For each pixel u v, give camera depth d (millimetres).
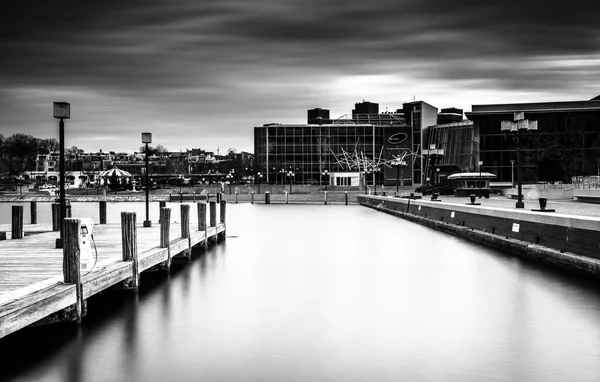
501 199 74750
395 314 15008
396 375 10219
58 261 17859
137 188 151750
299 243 33844
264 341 12492
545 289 17969
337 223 51312
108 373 10484
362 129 150875
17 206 25516
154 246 22688
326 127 150750
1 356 11484
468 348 11805
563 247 22281
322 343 12297
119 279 16547
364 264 24703
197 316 14875
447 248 30359
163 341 12500
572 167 96000
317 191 131000
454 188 90750
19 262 17641
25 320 11328
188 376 10273
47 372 10562
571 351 11539
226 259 26578
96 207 90312
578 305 15758
